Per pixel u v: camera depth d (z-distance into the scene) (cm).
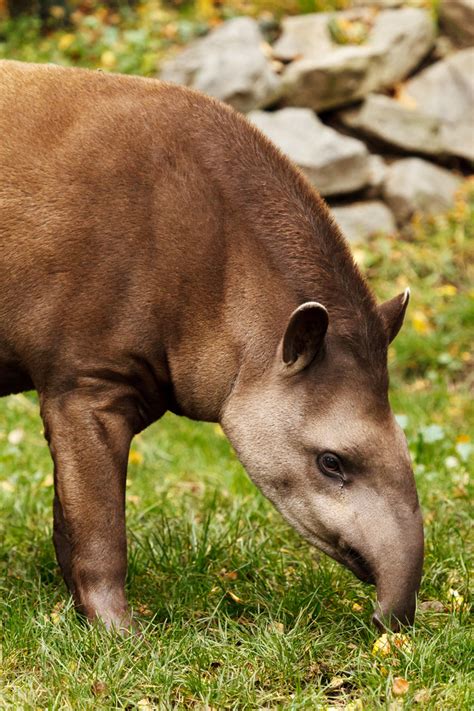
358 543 662
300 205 717
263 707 645
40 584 789
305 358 675
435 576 812
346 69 1719
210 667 687
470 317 1480
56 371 712
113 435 716
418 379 1424
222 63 1684
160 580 811
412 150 1722
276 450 686
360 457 666
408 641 682
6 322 712
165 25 1991
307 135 1639
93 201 697
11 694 640
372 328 696
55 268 697
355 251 1588
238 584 803
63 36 1981
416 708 629
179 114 720
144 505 983
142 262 696
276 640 696
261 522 927
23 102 720
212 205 702
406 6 1936
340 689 670
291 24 1861
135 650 683
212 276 698
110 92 726
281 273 698
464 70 1806
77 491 712
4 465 1087
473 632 721
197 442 1187
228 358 702
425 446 1091
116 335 701
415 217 1656
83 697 635
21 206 701
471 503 968
